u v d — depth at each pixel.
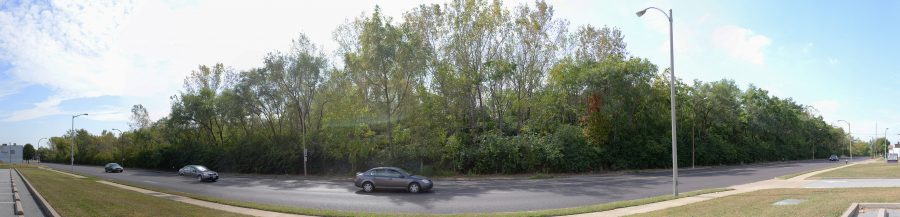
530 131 44.53
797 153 95.50
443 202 19.11
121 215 12.84
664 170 47.94
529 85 46.88
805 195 17.28
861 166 46.31
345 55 42.41
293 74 47.84
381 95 43.03
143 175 49.59
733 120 69.56
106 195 18.86
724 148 63.25
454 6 44.28
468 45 44.44
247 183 33.47
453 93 43.59
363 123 40.62
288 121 54.56
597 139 46.72
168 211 14.37
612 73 45.44
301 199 20.66
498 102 46.78
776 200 15.71
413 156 40.41
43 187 22.64
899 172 32.56
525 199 19.84
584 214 14.30
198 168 42.38
